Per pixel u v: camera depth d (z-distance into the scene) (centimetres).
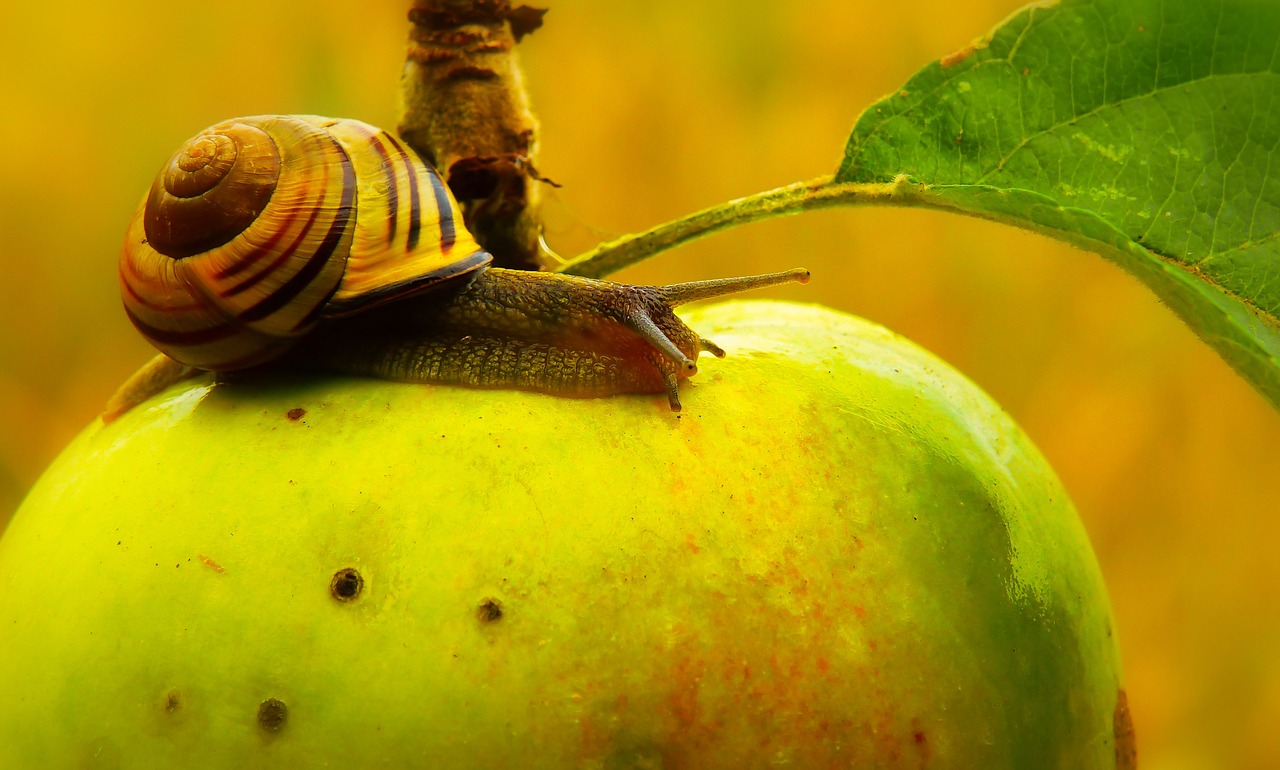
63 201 84
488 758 38
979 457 39
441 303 39
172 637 38
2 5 86
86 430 40
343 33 84
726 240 80
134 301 39
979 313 80
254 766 38
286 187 39
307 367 39
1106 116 39
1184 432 80
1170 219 39
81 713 38
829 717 38
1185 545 80
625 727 38
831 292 79
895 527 38
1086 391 80
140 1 87
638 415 39
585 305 39
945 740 38
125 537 38
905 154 40
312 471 38
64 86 86
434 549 38
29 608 39
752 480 38
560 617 38
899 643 38
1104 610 40
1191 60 39
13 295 82
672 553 38
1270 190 39
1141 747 79
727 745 38
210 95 86
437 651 38
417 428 38
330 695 38
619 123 80
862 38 83
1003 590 39
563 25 83
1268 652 79
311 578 38
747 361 39
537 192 40
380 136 39
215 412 39
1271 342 39
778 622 38
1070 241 39
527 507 38
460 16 40
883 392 39
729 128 81
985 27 83
